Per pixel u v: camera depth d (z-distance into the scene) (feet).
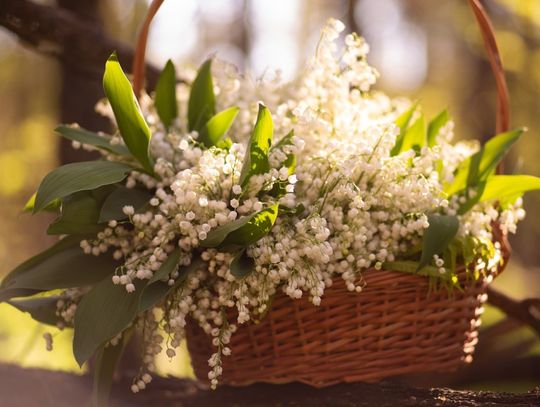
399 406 3.90
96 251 3.80
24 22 5.30
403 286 3.78
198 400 4.25
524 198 16.20
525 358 7.70
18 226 17.20
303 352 3.79
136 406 4.37
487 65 17.33
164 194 3.71
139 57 4.27
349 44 4.08
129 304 3.70
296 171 3.81
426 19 19.49
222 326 3.76
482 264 3.89
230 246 3.65
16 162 16.19
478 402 3.93
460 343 3.95
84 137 3.96
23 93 18.42
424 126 4.06
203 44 21.48
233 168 3.66
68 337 7.79
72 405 4.43
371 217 3.83
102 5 6.25
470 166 4.00
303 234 3.61
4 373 4.60
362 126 4.00
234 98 4.30
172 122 4.26
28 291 3.90
